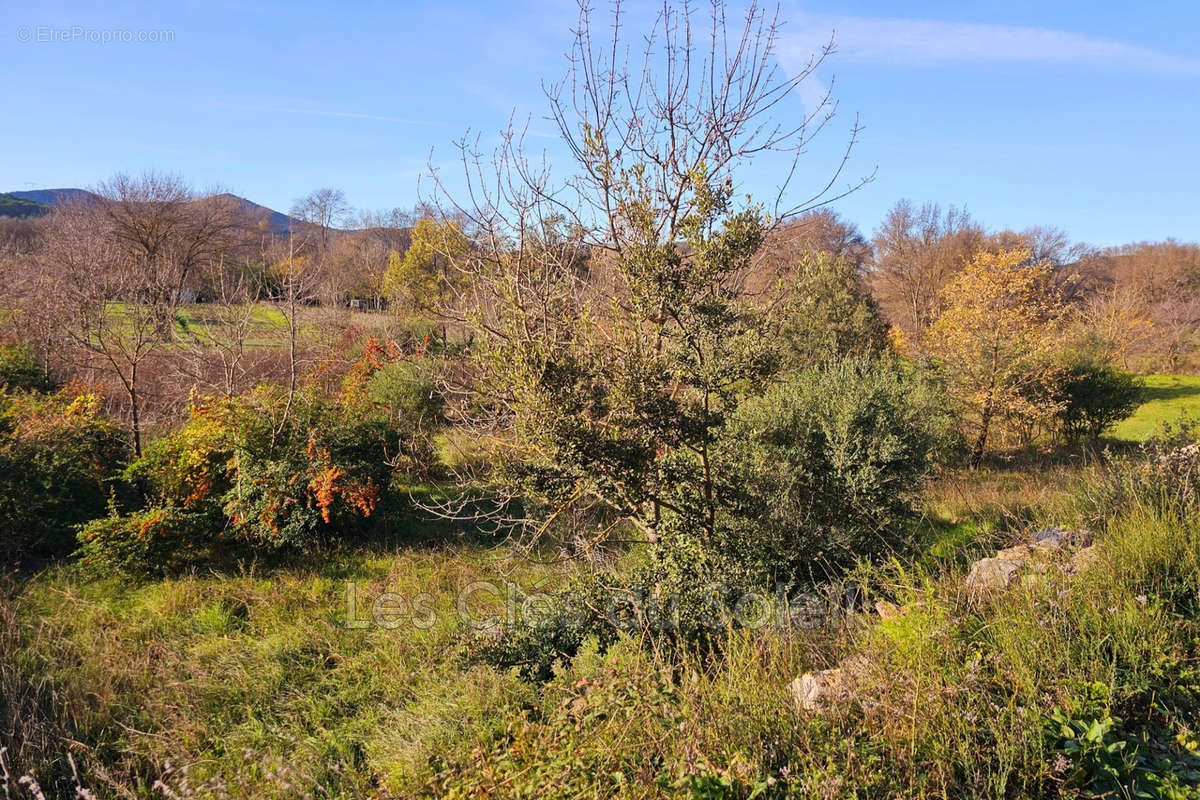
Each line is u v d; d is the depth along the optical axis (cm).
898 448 672
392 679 562
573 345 519
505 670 525
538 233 544
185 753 455
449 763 387
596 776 288
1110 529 492
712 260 507
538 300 518
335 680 570
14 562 760
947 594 404
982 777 265
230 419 904
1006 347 1559
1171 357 3459
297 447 902
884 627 393
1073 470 1194
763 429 718
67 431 905
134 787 426
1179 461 605
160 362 1430
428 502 1073
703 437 536
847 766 266
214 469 864
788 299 570
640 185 510
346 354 1741
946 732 285
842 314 1728
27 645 575
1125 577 398
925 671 330
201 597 716
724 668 431
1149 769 267
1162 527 449
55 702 485
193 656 595
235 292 1364
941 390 1470
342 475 879
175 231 3088
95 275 1273
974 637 357
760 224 522
